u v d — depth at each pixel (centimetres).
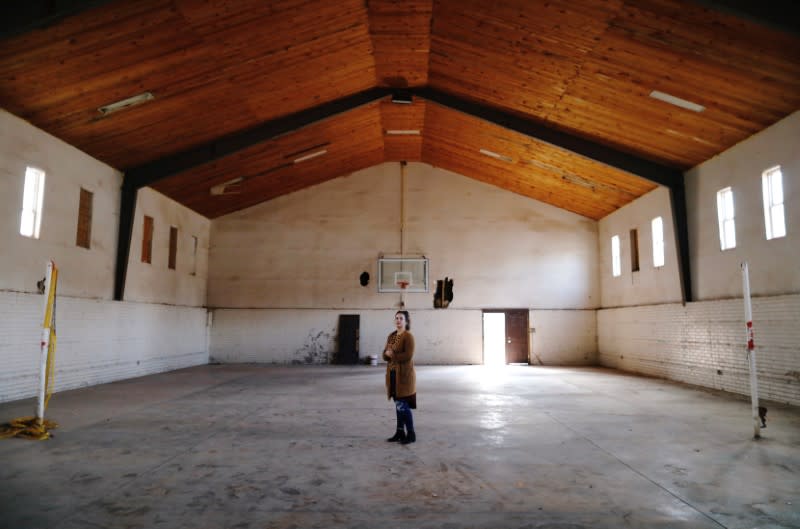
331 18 843
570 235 1692
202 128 1069
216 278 1677
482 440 583
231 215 1702
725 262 1015
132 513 358
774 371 877
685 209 1147
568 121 1079
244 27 795
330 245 1694
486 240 1695
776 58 701
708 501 387
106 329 1100
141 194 1241
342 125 1311
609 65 844
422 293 1678
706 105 865
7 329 818
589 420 705
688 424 679
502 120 1148
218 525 338
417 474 453
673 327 1205
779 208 873
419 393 976
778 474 455
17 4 597
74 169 989
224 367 1520
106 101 864
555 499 390
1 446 545
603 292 1642
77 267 1004
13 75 736
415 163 1723
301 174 1573
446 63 1021
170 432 620
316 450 536
